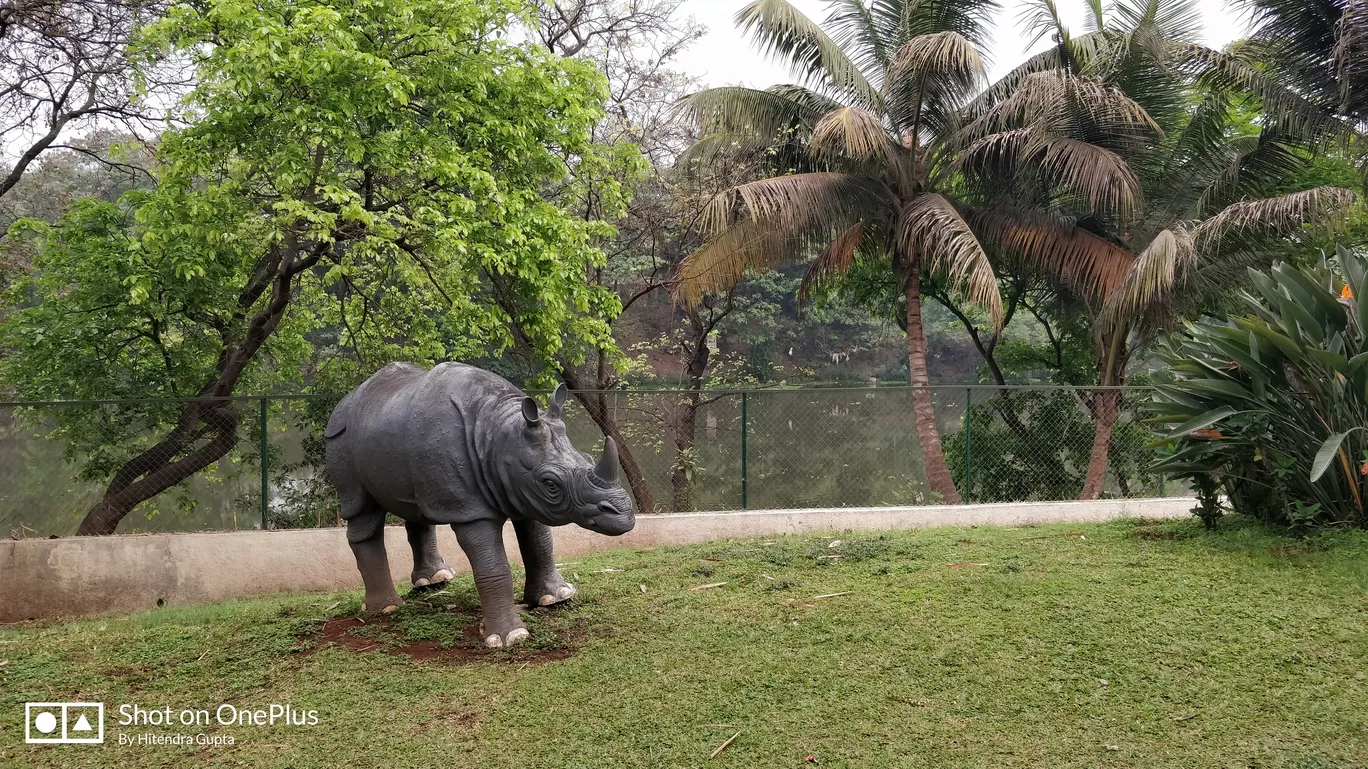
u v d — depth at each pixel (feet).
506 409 20.17
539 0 51.98
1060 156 42.70
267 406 36.32
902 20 48.57
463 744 15.31
